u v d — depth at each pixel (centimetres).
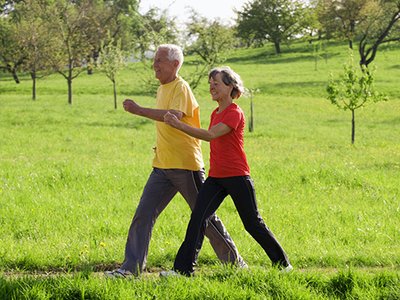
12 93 6450
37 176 1745
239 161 743
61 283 652
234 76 750
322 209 1399
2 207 1306
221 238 793
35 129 3581
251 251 930
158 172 777
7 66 7419
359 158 2642
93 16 7412
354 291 663
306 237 1094
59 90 6538
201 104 5191
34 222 1170
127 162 2248
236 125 734
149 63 4812
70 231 1105
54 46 6094
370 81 3341
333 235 1134
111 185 1672
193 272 741
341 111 4938
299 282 688
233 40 4584
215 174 748
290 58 9538
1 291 625
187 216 1245
